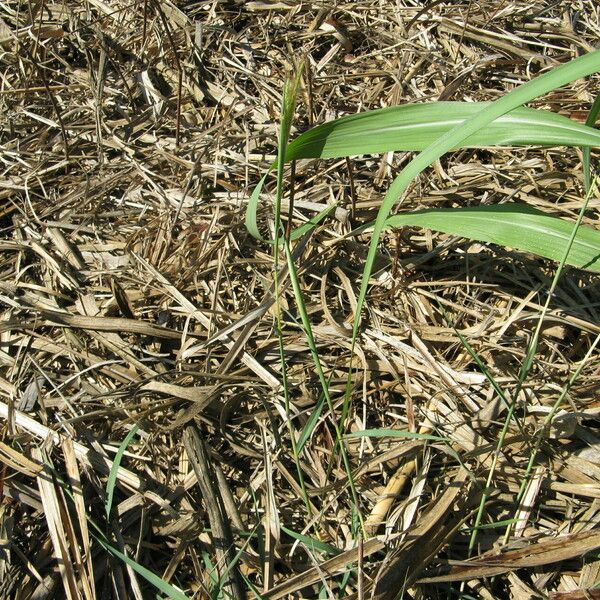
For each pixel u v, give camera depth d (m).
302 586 0.68
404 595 0.69
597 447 0.76
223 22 1.17
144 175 0.98
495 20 1.16
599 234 0.73
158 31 1.11
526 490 0.73
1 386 0.81
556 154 1.00
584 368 0.81
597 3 1.21
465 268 0.90
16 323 0.84
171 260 0.90
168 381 0.81
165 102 1.07
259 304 0.85
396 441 0.77
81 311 0.86
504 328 0.83
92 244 0.93
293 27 1.17
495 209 0.75
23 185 0.97
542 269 0.89
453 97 1.07
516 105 0.59
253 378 0.81
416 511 0.72
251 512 0.74
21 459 0.73
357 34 1.16
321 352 0.84
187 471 0.76
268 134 1.02
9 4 1.18
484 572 0.69
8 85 1.08
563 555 0.68
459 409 0.79
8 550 0.70
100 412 0.77
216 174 0.98
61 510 0.71
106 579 0.71
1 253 0.92
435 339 0.83
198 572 0.70
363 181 0.98
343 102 1.07
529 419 0.78
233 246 0.91
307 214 0.94
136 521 0.73
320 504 0.75
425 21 1.16
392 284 0.87
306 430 0.72
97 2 1.17
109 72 1.10
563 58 1.12
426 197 0.95
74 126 1.04
